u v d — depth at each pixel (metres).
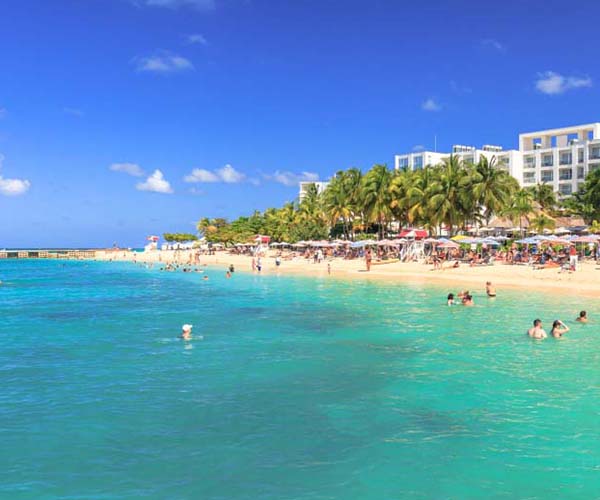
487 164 73.06
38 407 12.66
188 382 14.85
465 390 13.97
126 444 10.45
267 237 103.50
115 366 16.80
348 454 9.97
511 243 66.62
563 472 9.20
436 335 21.86
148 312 30.39
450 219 73.44
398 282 48.00
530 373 15.63
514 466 9.44
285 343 20.48
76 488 8.70
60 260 136.25
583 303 31.17
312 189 119.81
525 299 33.31
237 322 25.97
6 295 42.41
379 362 17.19
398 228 103.44
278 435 10.89
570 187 107.38
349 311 29.52
